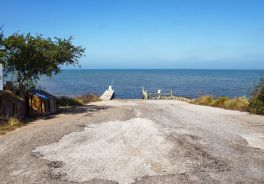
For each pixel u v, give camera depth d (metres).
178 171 8.15
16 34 18.20
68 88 63.12
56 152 9.75
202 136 11.85
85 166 8.53
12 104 15.02
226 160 9.04
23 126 13.97
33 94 16.98
